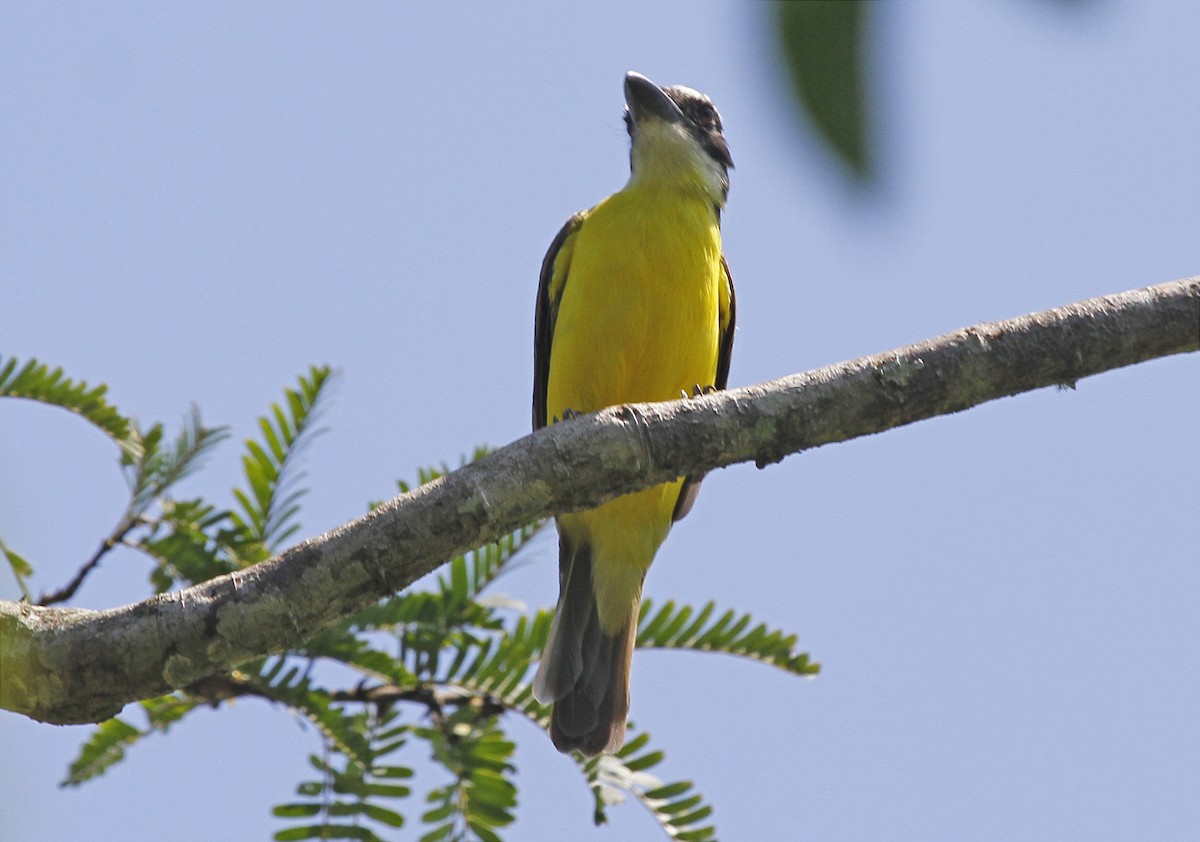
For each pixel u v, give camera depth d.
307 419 9.10
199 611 6.62
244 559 8.70
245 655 6.70
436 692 8.55
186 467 8.84
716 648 9.21
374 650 8.36
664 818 8.40
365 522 6.88
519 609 8.87
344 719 8.12
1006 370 7.37
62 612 6.70
